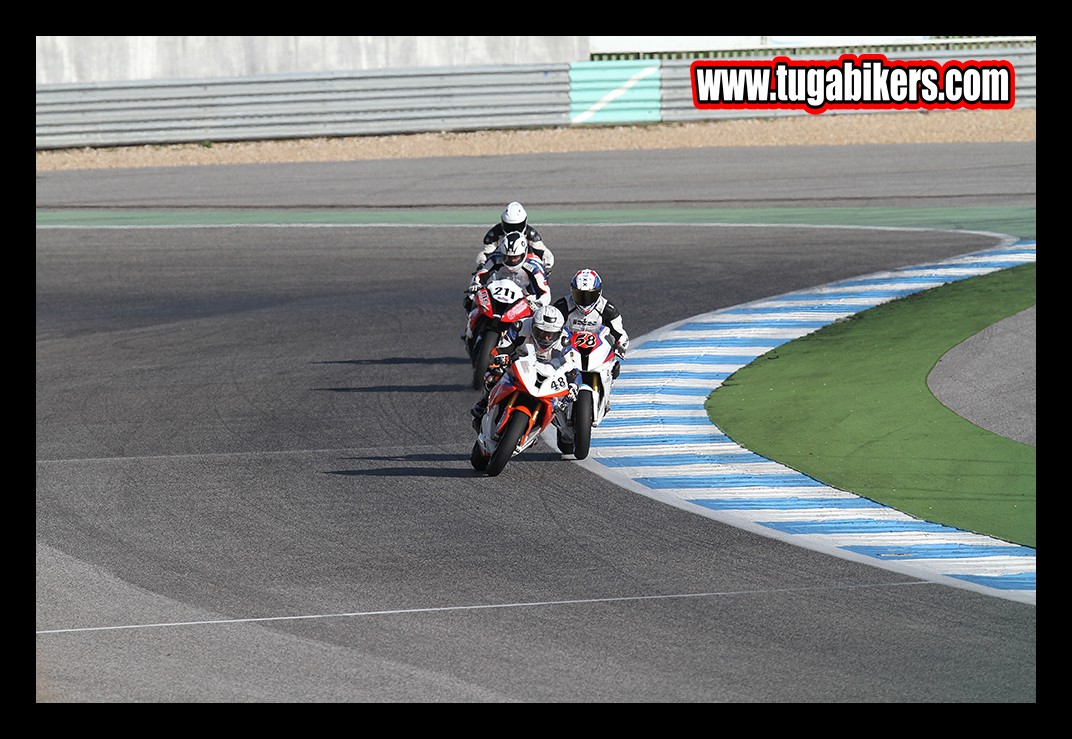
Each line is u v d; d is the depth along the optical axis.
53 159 116.69
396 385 51.19
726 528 32.44
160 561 30.28
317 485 37.34
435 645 24.44
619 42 132.25
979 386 45.06
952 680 22.36
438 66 125.94
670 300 64.62
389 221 91.56
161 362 57.19
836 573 28.58
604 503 34.97
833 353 51.84
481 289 49.84
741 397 47.19
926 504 34.59
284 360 56.59
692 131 119.75
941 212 86.00
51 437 44.62
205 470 39.41
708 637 24.61
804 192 95.25
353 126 120.56
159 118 119.38
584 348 40.22
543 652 23.98
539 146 115.88
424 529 32.66
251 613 26.48
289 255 82.44
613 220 88.25
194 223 93.12
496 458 37.38
